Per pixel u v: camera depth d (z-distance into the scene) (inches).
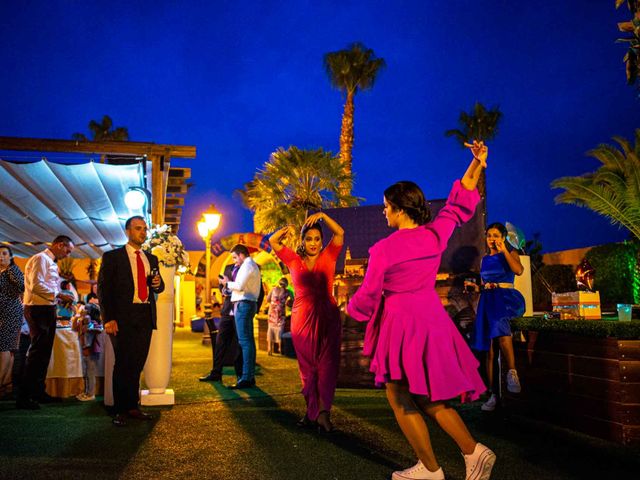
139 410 190.1
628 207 460.8
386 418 188.5
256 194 683.4
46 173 289.9
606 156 465.1
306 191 666.2
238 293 271.1
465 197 120.0
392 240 115.4
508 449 145.9
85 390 239.8
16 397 222.1
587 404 156.3
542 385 173.2
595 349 153.8
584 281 178.5
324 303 174.4
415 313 112.3
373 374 255.6
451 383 107.2
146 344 190.7
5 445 154.3
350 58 879.1
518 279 246.1
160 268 218.2
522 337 180.7
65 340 239.0
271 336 458.6
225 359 354.9
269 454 144.2
